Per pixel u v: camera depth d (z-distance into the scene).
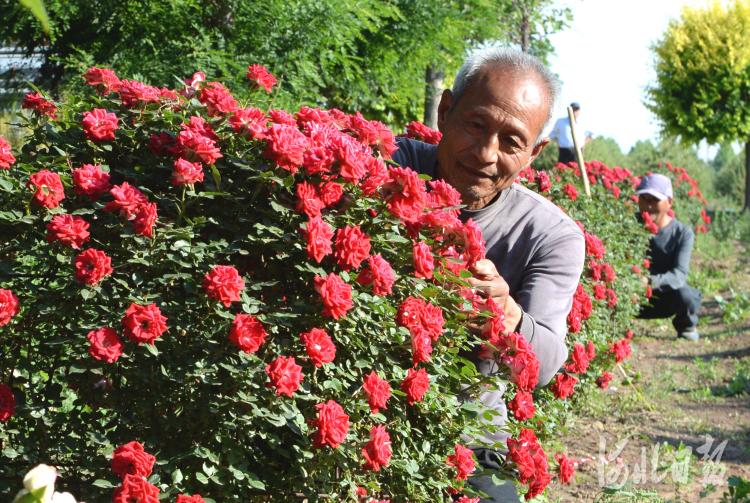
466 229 2.50
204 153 2.28
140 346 2.23
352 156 2.32
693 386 7.75
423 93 10.44
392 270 2.38
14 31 8.41
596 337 6.31
